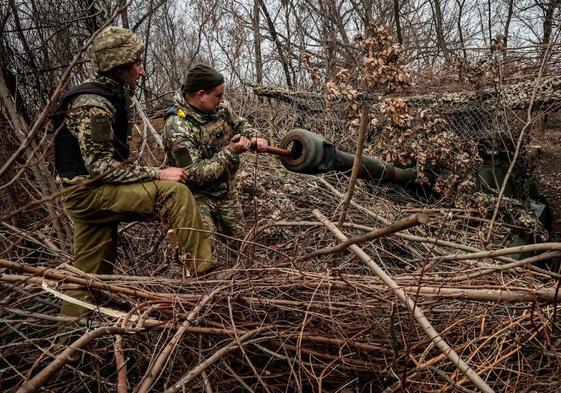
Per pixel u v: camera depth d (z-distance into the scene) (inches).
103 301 105.1
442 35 442.3
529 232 187.6
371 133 231.6
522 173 229.3
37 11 212.4
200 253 118.3
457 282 115.7
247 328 100.0
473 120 218.4
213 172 130.3
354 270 144.7
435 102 222.7
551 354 91.8
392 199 217.8
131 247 163.0
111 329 82.7
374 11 443.8
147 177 118.9
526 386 93.5
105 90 115.3
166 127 135.9
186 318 93.5
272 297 106.5
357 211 193.9
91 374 99.1
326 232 170.7
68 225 165.2
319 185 213.0
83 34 220.2
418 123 214.8
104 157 113.7
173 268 129.5
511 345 97.8
